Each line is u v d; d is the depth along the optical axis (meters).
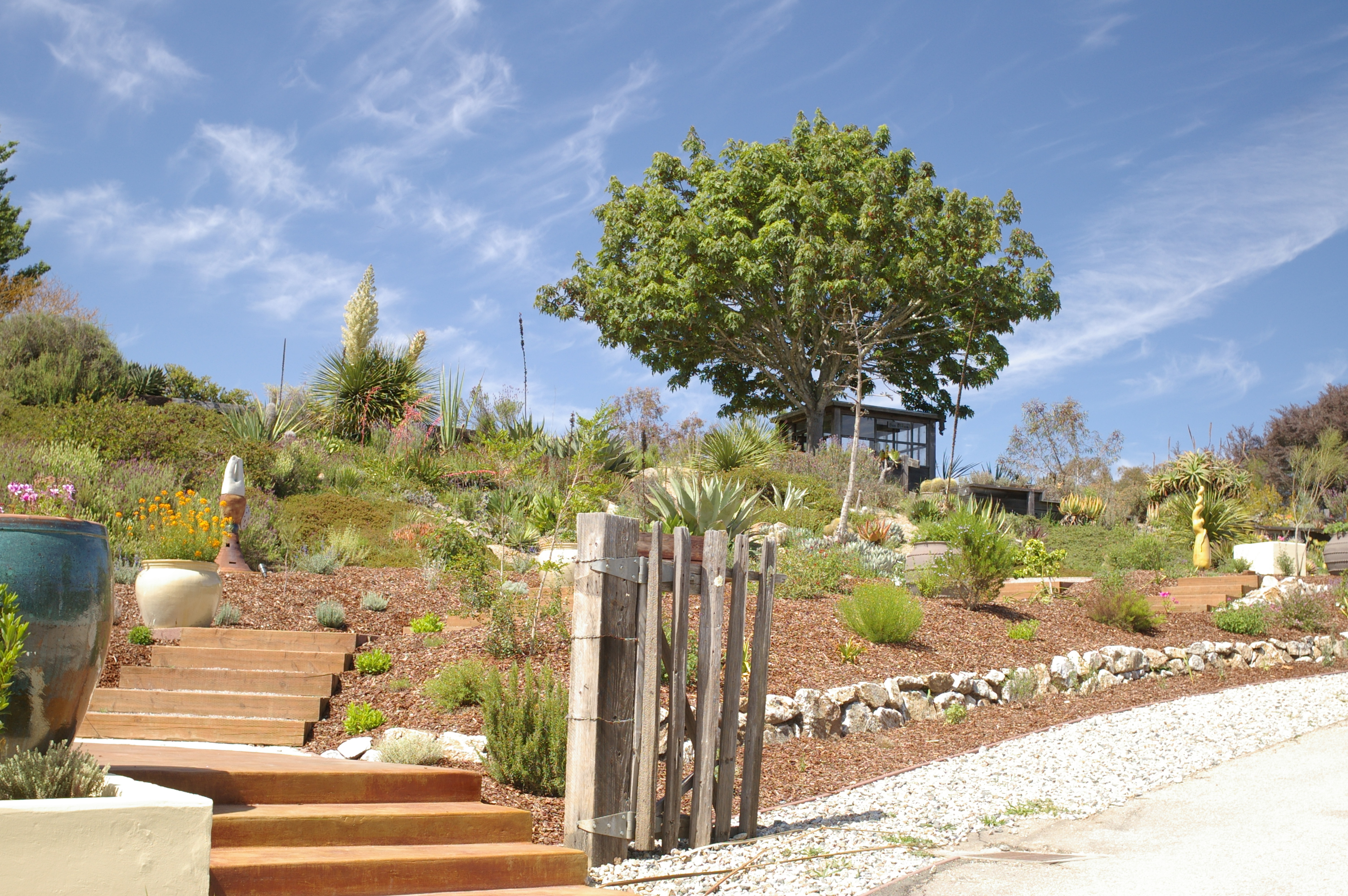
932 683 8.04
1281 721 7.75
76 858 2.66
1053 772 6.32
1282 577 14.34
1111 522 22.92
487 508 14.77
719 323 27.28
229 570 9.91
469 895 3.57
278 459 14.77
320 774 4.09
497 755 5.34
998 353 28.31
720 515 11.61
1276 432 41.53
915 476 31.02
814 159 27.17
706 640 4.89
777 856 4.57
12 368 18.11
